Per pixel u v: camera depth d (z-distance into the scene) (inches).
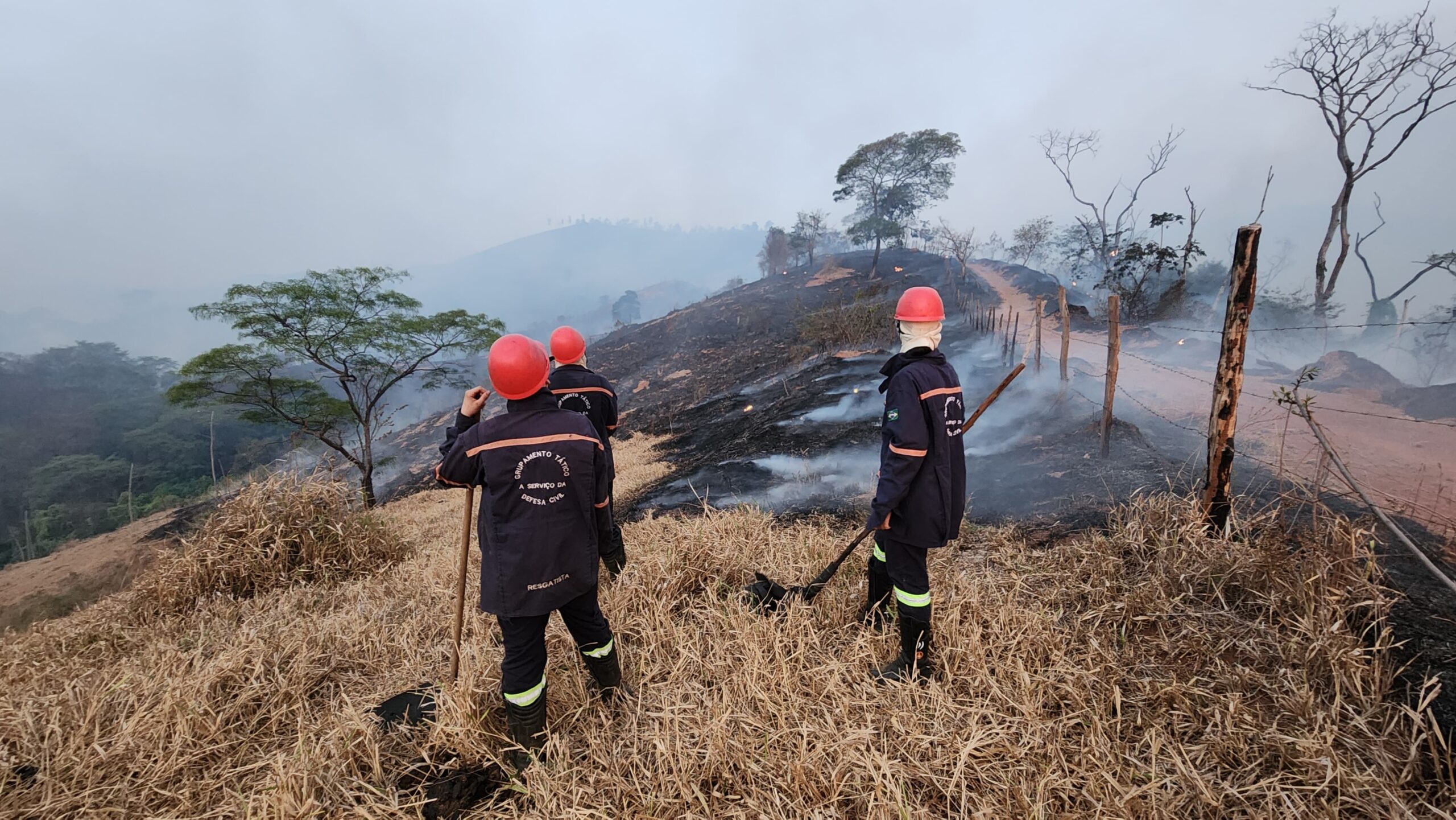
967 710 88.4
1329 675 86.4
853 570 141.7
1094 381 327.9
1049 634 104.7
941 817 75.0
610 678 102.5
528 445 86.6
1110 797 72.3
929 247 1907.0
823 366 593.6
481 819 81.1
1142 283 743.7
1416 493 150.4
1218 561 113.0
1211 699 87.4
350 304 637.9
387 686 116.3
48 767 94.0
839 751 81.6
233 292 584.4
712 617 121.2
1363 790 69.0
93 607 198.4
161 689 111.6
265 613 168.9
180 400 621.3
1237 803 72.1
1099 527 149.4
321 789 86.6
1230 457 125.1
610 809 78.6
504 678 92.0
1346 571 99.7
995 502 184.7
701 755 85.0
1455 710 77.5
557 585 88.7
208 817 85.1
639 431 672.4
